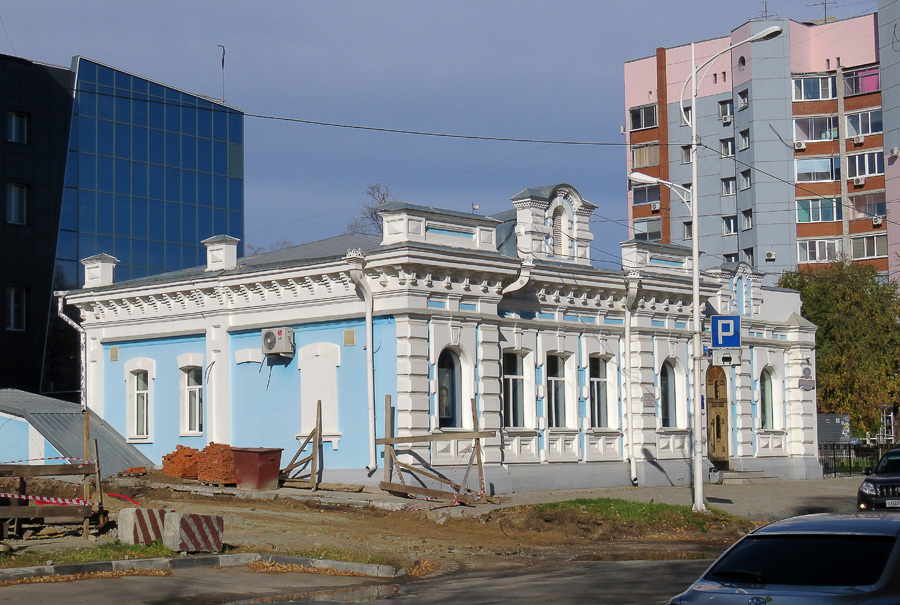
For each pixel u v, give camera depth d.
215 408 29.20
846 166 64.69
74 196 50.47
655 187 70.81
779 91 65.69
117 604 12.76
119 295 31.80
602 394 30.86
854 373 47.16
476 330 26.66
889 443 48.62
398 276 25.12
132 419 31.73
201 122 56.97
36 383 48.00
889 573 7.57
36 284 48.50
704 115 69.19
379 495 24.17
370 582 15.09
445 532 20.81
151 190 54.16
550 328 28.98
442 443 25.56
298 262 27.06
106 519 18.22
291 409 27.48
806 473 37.38
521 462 27.73
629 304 31.03
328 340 26.73
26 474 18.16
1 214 47.69
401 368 24.97
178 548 16.20
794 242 65.00
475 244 26.80
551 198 29.45
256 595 13.70
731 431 35.31
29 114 49.06
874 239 63.44
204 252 56.66
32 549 16.31
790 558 7.95
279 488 25.89
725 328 24.39
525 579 15.28
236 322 29.00
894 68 62.72
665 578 14.91
